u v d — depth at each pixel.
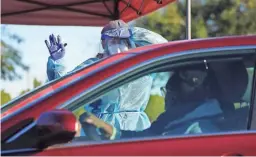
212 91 3.83
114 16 11.80
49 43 8.53
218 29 36.66
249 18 36.41
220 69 3.84
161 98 3.90
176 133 3.67
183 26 34.72
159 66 3.75
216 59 3.84
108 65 3.74
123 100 3.97
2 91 13.05
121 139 3.52
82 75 3.86
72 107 3.53
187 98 3.83
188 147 3.51
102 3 11.59
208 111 3.79
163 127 3.77
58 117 3.22
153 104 3.96
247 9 36.56
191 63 3.81
